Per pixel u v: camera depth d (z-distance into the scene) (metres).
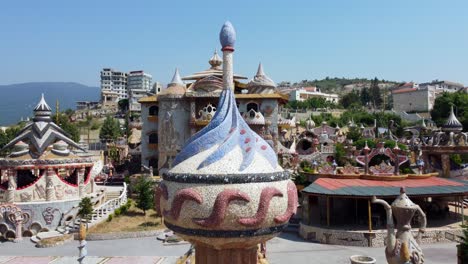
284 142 78.69
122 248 35.16
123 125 148.75
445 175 57.72
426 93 164.75
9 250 35.16
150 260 31.38
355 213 42.47
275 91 61.72
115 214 43.66
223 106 13.20
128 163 72.00
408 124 133.25
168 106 58.09
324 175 44.88
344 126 137.25
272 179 11.52
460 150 56.38
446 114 124.06
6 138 94.00
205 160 11.64
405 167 57.22
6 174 45.94
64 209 42.09
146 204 44.06
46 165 41.91
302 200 41.69
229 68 13.73
